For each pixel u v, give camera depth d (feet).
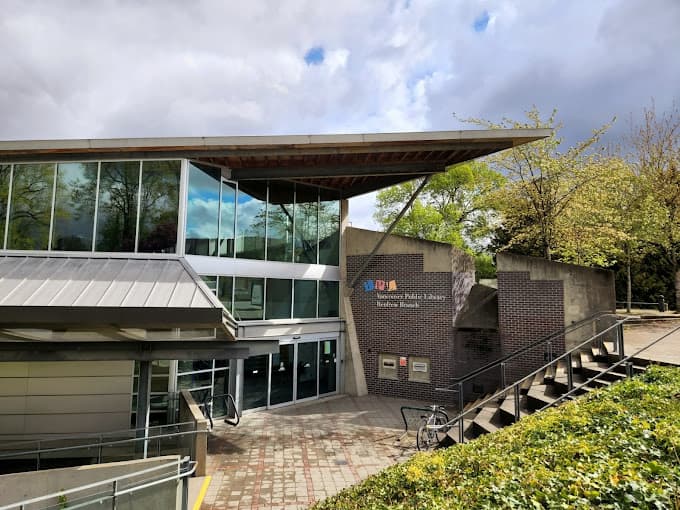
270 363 53.36
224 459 36.81
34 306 28.25
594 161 68.39
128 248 42.39
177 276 36.50
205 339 34.27
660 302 80.43
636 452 15.88
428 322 56.95
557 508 12.60
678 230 75.05
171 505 24.80
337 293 62.95
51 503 28.09
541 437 20.51
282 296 55.31
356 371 60.39
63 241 41.83
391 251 60.13
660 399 21.75
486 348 53.88
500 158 70.18
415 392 57.21
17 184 42.27
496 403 41.29
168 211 43.32
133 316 28.73
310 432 43.98
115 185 43.11
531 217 70.74
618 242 75.31
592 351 41.60
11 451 38.83
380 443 40.60
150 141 40.88
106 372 40.68
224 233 48.57
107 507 22.75
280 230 55.57
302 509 27.55
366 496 19.39
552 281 50.29
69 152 41.98
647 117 82.38
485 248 113.09
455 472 18.58
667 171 77.92
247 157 44.68
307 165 50.47
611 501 12.44
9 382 39.70
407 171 49.78
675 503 11.48
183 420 39.63
